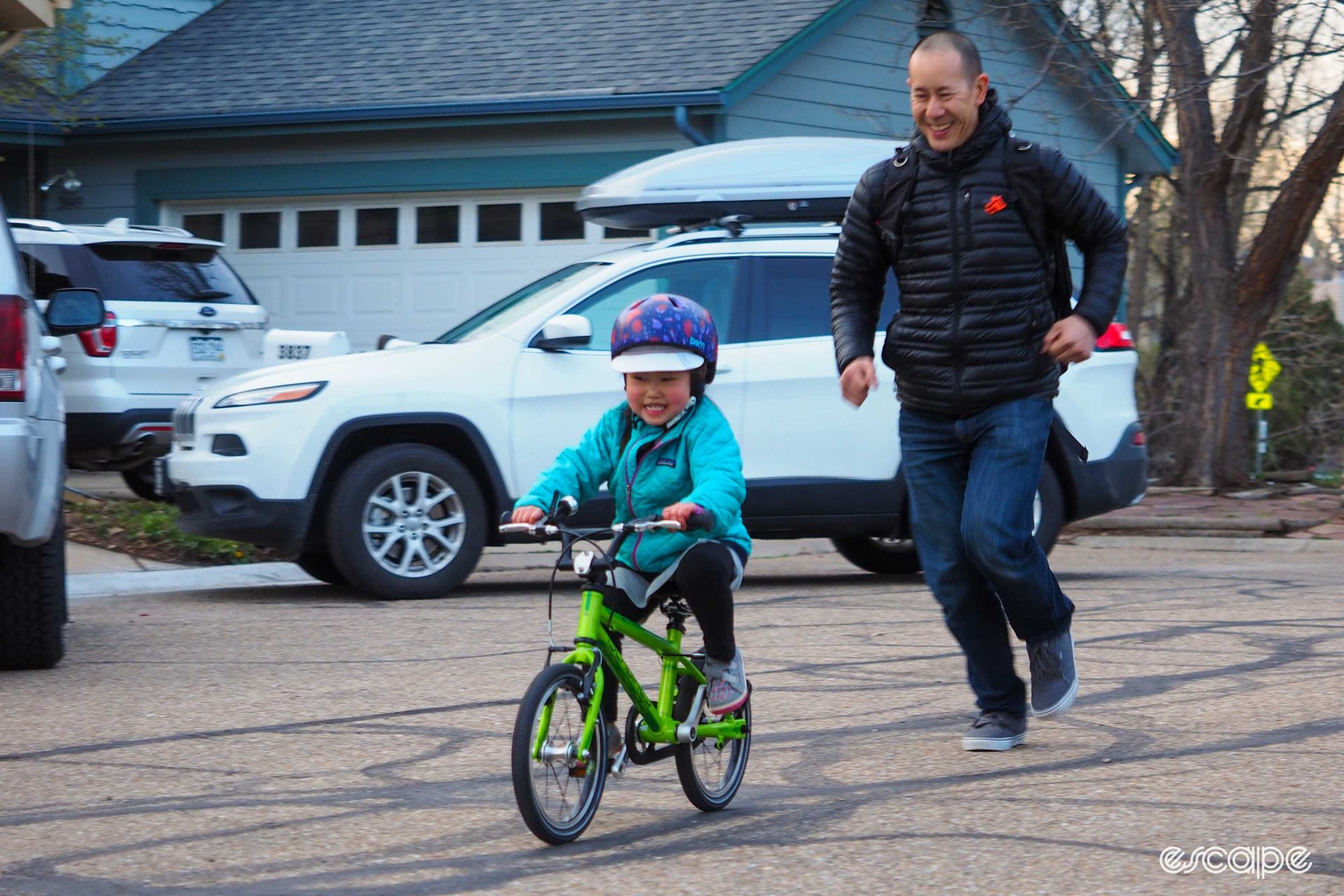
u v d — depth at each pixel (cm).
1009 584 1027
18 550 1375
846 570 2270
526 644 1539
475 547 1895
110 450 2545
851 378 1039
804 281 1973
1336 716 1140
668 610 883
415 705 1244
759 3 3444
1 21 2172
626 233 3250
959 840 842
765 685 1307
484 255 3381
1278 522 2753
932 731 1126
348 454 1881
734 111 3206
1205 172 3325
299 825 894
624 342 852
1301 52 3194
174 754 1082
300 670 1405
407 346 1956
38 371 1322
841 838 852
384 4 3894
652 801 942
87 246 2564
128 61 3869
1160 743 1066
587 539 841
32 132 3541
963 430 1037
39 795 970
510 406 1886
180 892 773
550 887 773
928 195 1023
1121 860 798
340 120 3366
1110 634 1549
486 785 987
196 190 3609
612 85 3197
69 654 1499
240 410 1820
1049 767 1005
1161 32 3384
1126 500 2011
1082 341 993
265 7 4028
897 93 3594
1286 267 3319
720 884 773
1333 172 3244
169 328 2592
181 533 2133
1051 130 3884
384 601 1864
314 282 3531
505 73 3384
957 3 3681
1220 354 3347
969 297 1019
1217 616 1662
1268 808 892
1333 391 4509
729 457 856
